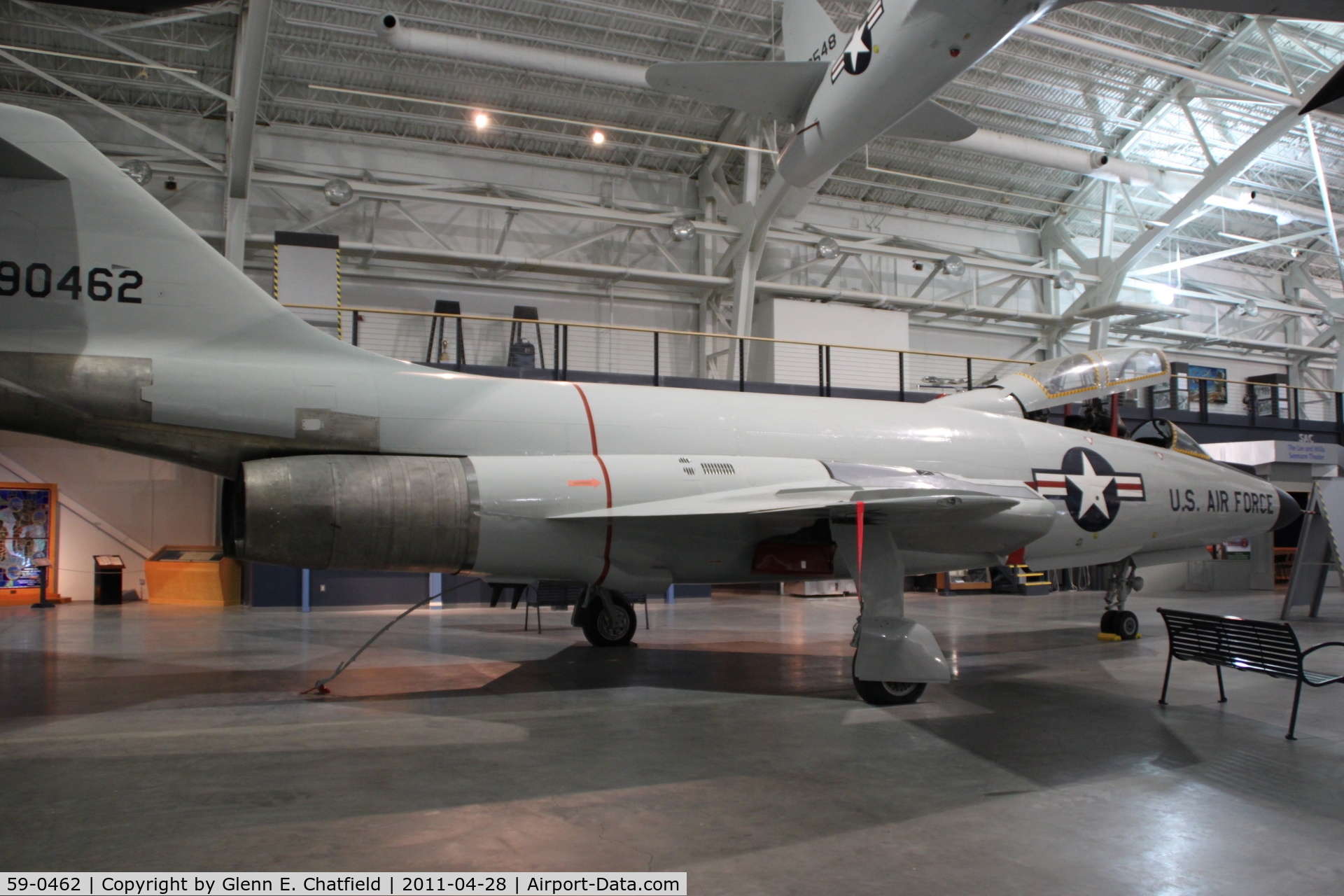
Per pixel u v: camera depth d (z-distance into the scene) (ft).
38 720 15.23
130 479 43.42
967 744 13.91
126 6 14.52
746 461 19.51
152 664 21.47
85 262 15.89
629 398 20.35
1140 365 26.11
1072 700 17.60
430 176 52.75
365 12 41.86
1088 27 49.98
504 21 43.93
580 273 52.21
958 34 24.00
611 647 25.12
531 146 54.44
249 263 49.24
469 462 17.69
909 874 8.59
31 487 40.01
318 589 36.63
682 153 55.62
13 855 8.87
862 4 44.45
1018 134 59.21
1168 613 16.99
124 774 11.91
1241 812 10.64
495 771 12.14
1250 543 49.55
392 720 15.35
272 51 44.29
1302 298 82.94
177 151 47.03
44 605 37.40
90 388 15.55
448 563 17.38
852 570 17.84
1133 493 24.35
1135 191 64.49
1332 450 47.96
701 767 12.46
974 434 23.03
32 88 45.24
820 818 10.30
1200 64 53.57
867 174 61.05
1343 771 12.48
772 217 50.21
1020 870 8.75
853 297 59.36
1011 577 47.93
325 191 47.03
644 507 17.47
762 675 20.34
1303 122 56.85
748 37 45.85
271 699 17.29
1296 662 14.34
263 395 16.72
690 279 53.83
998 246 68.90
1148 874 8.67
